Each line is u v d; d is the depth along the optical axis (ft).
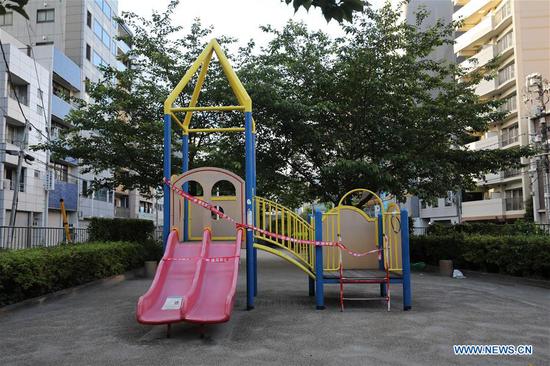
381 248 28.37
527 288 34.60
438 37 54.34
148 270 45.55
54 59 97.66
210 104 51.85
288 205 70.13
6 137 83.10
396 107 52.13
